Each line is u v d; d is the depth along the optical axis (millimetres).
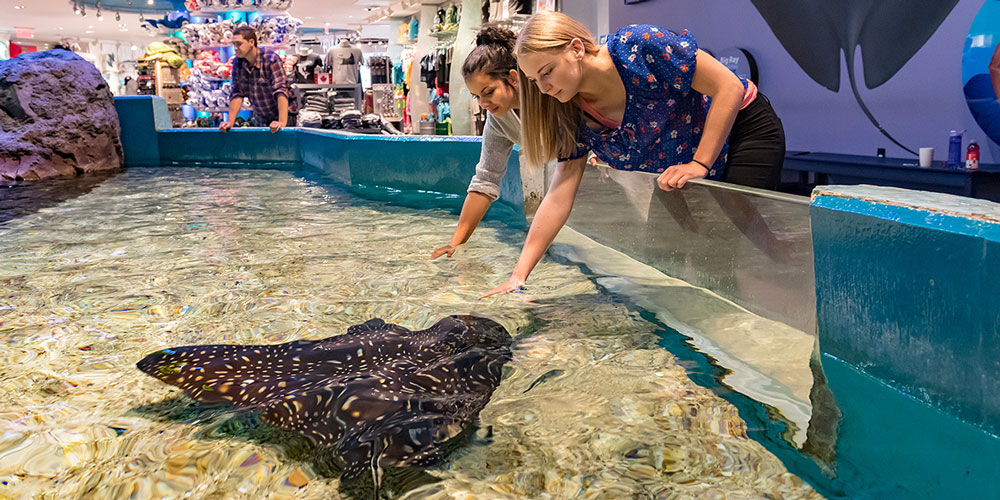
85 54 23297
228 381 1305
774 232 1522
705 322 1674
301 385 1241
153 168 6824
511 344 1581
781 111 5152
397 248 2781
